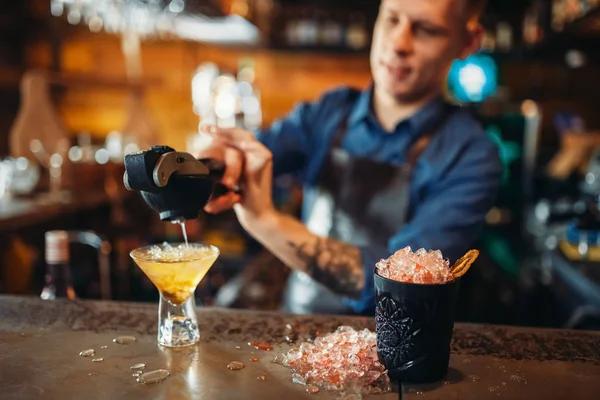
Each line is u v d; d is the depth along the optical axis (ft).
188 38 13.61
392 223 5.47
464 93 13.30
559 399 2.59
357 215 5.62
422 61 5.16
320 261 4.36
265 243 4.45
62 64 14.61
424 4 4.98
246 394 2.62
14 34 14.21
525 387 2.72
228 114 13.94
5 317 3.67
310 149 6.30
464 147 5.26
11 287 7.93
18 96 13.66
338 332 3.15
